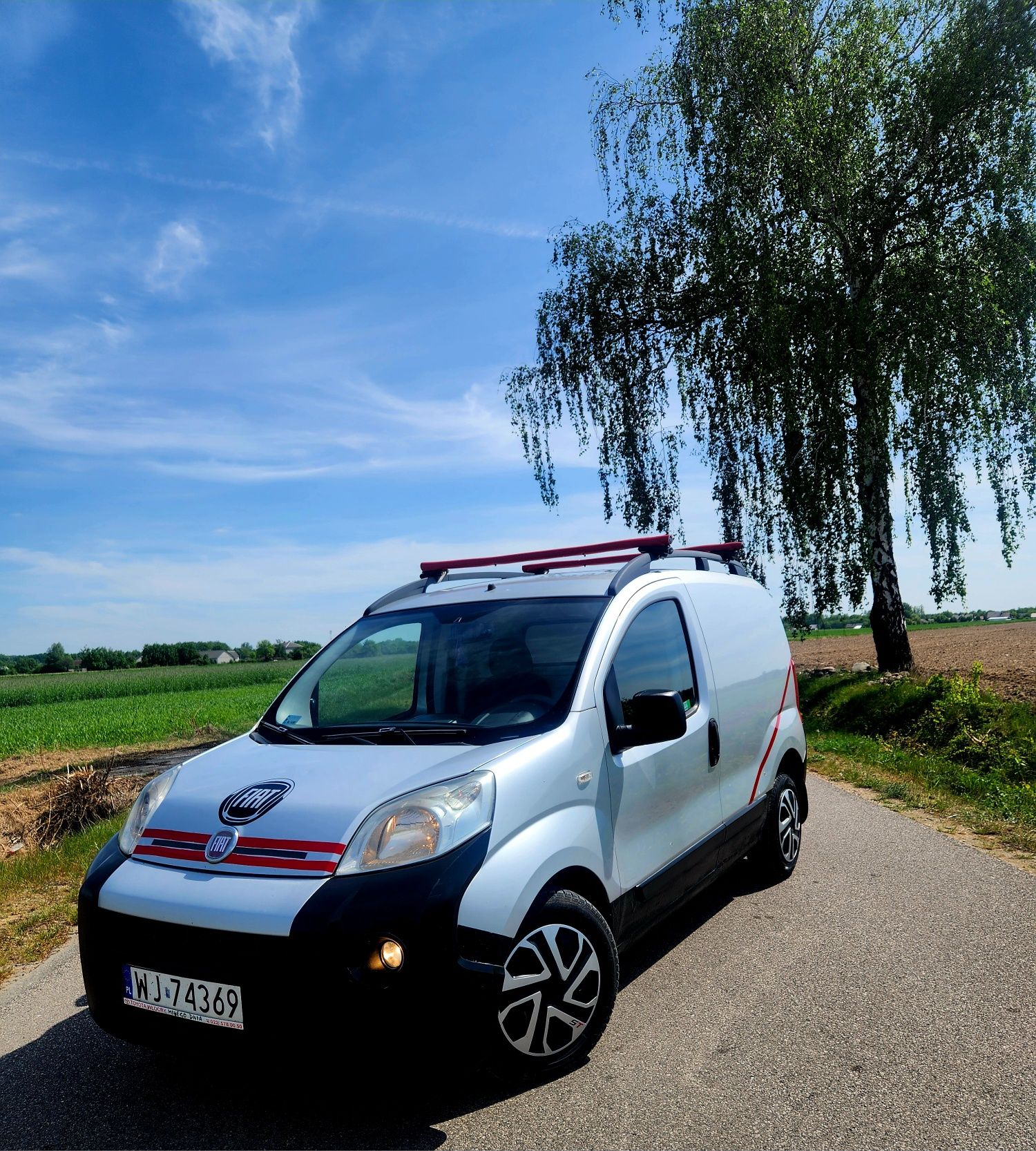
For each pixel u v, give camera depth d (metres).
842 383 13.45
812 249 13.77
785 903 4.83
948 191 13.04
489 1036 2.67
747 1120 2.68
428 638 3.96
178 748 16.45
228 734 17.78
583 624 3.70
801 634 14.77
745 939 4.29
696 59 14.45
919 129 13.19
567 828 3.08
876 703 12.30
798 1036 3.21
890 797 7.78
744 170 13.84
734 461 15.30
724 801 4.40
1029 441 13.01
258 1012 2.56
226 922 2.63
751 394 14.62
